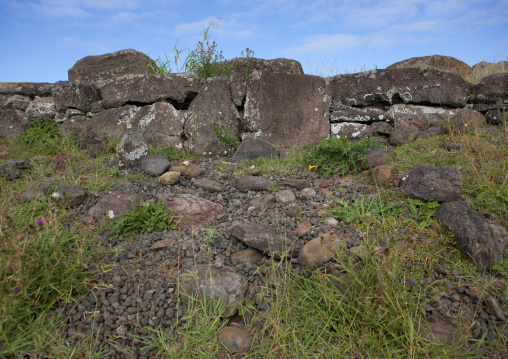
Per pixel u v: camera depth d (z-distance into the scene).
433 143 4.68
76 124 6.54
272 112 5.75
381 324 2.29
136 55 8.31
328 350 2.26
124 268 2.90
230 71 6.91
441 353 2.16
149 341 2.32
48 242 2.74
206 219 3.61
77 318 2.42
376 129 5.79
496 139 4.61
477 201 3.34
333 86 6.09
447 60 9.20
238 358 2.24
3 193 4.04
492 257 2.73
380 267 2.40
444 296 2.60
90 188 4.21
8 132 6.83
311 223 3.46
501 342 2.25
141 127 5.99
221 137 5.72
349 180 4.29
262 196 3.94
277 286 2.70
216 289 2.62
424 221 3.25
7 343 2.11
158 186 4.33
